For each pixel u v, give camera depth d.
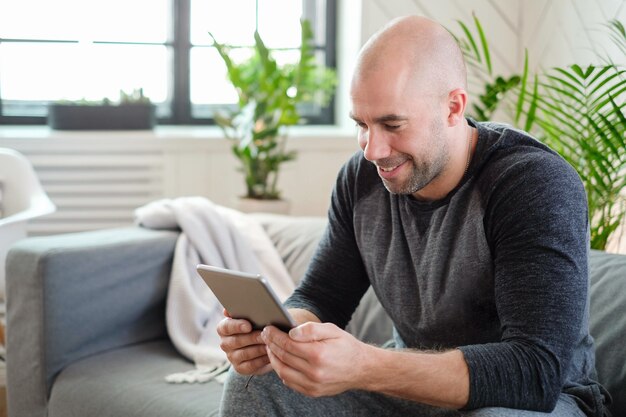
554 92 3.02
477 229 1.45
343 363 1.30
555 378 1.32
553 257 1.34
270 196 3.24
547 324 1.32
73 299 2.07
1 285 2.60
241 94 3.24
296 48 3.70
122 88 3.57
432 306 1.52
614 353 1.66
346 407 1.57
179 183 3.39
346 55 3.64
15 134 3.22
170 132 3.45
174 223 2.34
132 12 3.59
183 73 3.66
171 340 2.20
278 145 3.43
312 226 2.44
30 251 2.05
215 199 3.44
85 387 1.96
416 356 1.34
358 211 1.66
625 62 2.63
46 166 3.25
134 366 2.04
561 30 3.08
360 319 2.11
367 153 1.42
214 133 3.47
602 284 1.76
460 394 1.32
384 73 1.39
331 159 3.52
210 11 3.65
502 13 3.44
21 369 2.09
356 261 1.71
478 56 2.50
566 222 1.36
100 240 2.17
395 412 1.60
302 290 1.72
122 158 3.32
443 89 1.42
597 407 1.48
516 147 1.48
